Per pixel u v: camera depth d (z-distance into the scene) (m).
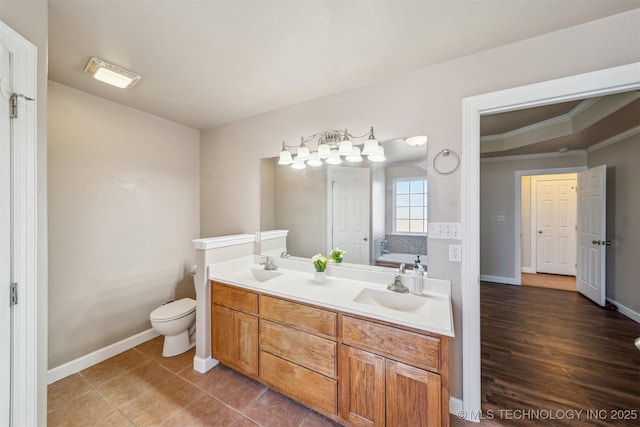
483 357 2.15
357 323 1.38
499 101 1.47
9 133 0.97
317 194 2.14
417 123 1.71
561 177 4.89
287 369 1.62
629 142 2.93
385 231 1.84
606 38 1.26
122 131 2.28
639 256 2.79
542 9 1.20
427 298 1.55
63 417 1.55
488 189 4.46
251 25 1.30
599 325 2.73
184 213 2.81
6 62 0.96
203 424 1.50
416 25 1.30
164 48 1.49
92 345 2.09
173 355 2.21
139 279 2.42
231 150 2.69
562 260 4.88
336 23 1.29
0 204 0.94
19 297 1.00
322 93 2.04
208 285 2.04
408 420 1.24
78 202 2.02
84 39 1.40
